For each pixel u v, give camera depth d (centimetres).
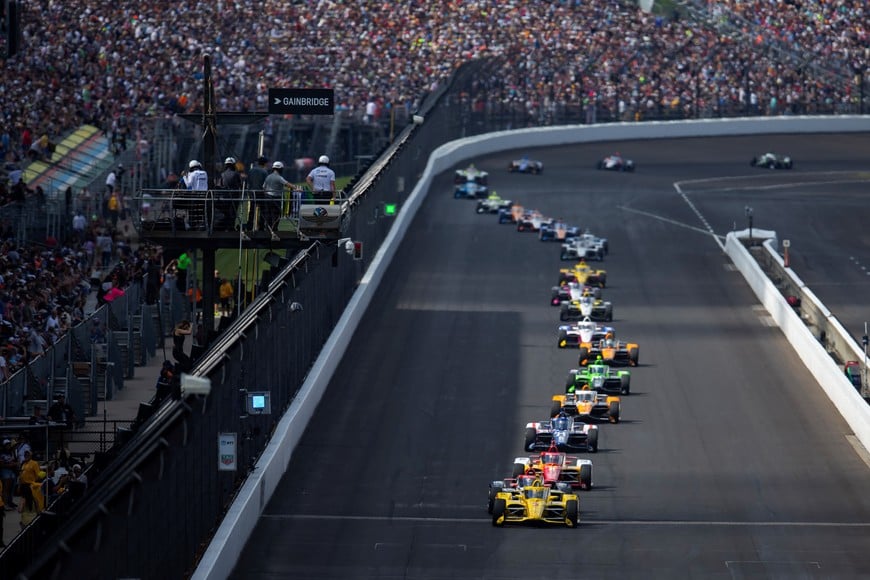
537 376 15175
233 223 12738
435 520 11181
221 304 16825
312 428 13362
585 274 19200
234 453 10175
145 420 9512
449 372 15238
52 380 13262
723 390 14738
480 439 13162
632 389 14700
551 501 11244
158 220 12688
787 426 13625
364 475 12200
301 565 10225
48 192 19738
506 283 19275
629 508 11469
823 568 10275
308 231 12794
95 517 7588
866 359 14325
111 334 14488
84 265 17462
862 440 13150
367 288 17725
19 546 8812
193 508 9512
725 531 11006
